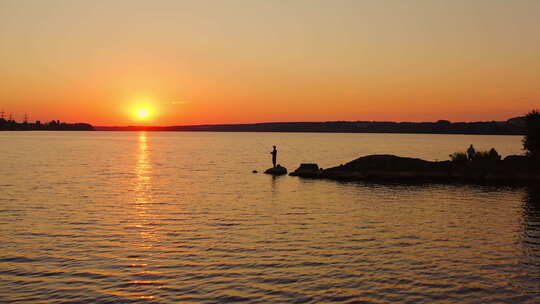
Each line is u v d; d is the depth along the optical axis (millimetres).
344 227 20578
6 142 142250
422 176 41094
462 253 16328
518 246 17297
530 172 40344
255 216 23234
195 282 13406
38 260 15383
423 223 21500
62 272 14219
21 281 13430
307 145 137125
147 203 27297
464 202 28078
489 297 12211
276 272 14250
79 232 19375
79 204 26719
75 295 12398
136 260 15453
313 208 25719
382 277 13766
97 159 69500
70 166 55281
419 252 16453
